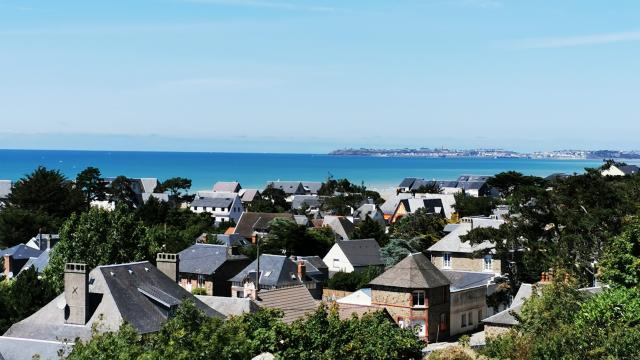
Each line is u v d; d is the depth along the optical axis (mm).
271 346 38594
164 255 61969
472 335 77688
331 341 38406
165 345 34906
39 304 64438
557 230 79312
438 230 133250
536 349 37281
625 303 40062
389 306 76062
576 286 50969
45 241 110750
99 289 52688
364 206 190250
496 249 81938
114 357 34000
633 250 43500
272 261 97250
